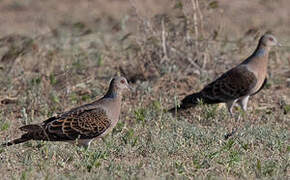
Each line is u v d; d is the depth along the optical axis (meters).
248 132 30.52
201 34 40.22
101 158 26.38
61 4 66.69
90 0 67.81
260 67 35.00
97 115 27.05
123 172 24.31
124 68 41.22
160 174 24.16
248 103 36.91
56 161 26.17
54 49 44.16
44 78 39.28
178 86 38.69
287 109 34.94
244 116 34.38
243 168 24.88
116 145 28.14
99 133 27.12
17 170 24.94
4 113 34.81
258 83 35.00
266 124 32.28
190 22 40.16
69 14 60.69
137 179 23.27
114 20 54.94
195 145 28.42
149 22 40.22
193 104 34.53
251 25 53.62
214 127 31.95
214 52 41.62
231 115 34.44
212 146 28.28
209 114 33.62
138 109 33.75
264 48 35.00
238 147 28.66
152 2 61.03
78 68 40.69
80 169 24.92
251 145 29.06
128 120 33.50
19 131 31.52
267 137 29.72
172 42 40.44
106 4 65.94
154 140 28.47
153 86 38.50
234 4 62.75
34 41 45.47
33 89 36.69
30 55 44.06
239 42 42.41
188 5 39.94
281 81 40.12
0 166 25.11
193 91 38.19
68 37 48.81
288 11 60.69
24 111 32.41
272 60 43.72
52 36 49.12
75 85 38.81
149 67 40.34
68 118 26.55
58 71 40.69
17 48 41.72
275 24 55.41
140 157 27.08
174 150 27.44
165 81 39.03
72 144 27.98
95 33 50.47
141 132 30.58
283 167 25.38
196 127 31.23
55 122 26.23
